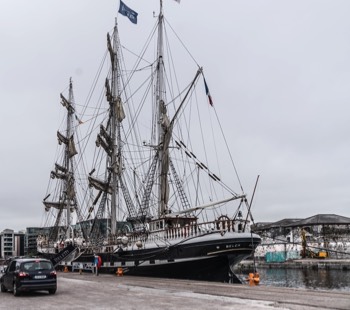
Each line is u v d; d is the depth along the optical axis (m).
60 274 46.78
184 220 41.44
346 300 18.11
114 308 17.11
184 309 16.20
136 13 55.34
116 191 55.91
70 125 77.38
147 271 39.81
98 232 59.78
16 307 18.00
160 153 47.03
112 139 56.25
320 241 116.75
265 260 107.25
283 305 16.69
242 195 36.16
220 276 35.47
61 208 77.62
